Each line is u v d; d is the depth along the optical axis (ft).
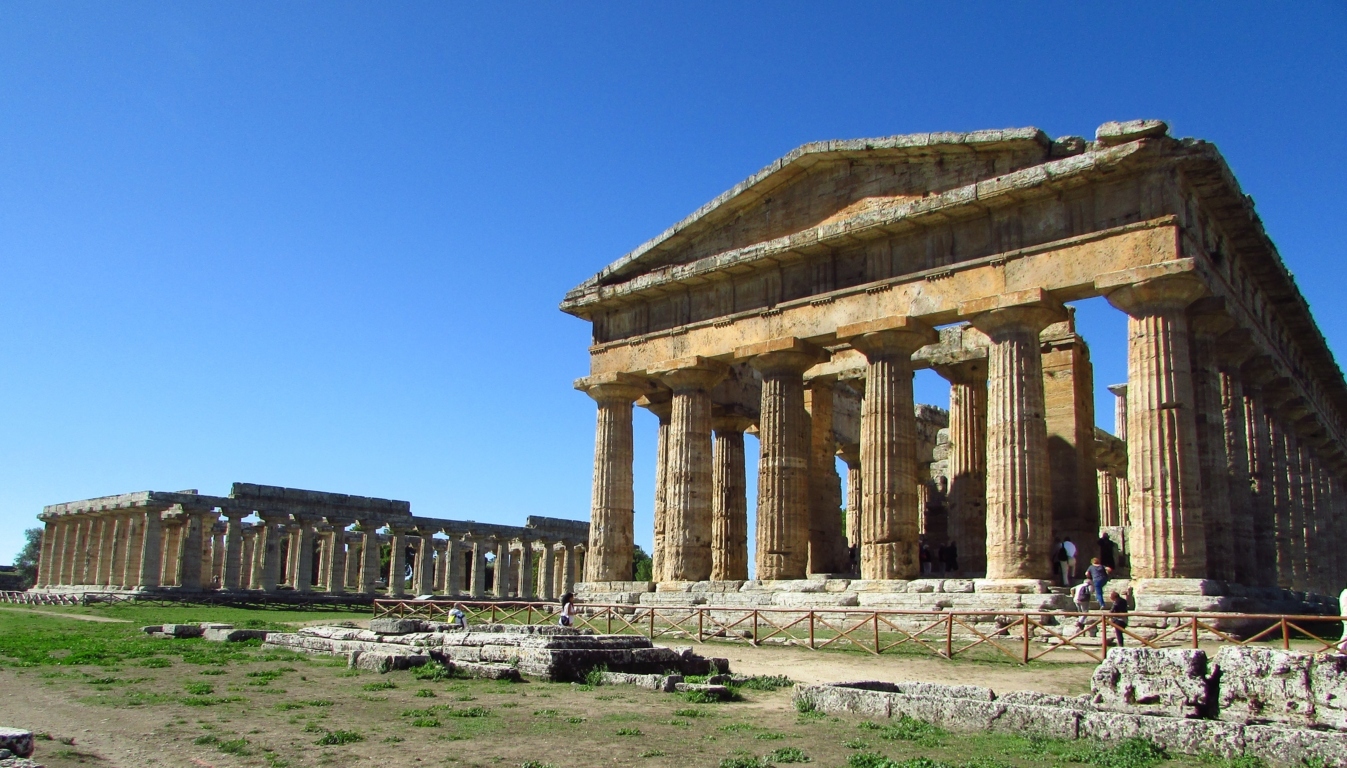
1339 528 189.78
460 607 134.21
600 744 46.42
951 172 116.78
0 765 34.04
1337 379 162.81
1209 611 88.58
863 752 44.37
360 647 89.66
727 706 59.21
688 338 138.82
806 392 164.04
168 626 117.29
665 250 144.15
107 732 49.83
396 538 276.82
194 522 244.63
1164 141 100.37
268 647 100.94
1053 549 114.21
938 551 166.40
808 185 130.52
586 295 150.00
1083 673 72.79
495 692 64.54
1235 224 112.27
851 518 187.32
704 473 138.72
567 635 82.17
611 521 145.48
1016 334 108.37
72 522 293.84
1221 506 105.81
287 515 256.93
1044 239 108.06
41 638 113.50
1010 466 105.50
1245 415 132.87
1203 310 105.91
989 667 77.82
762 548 128.47
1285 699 45.83
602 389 148.25
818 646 93.61
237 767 41.57
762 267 132.77
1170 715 46.19
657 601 131.13
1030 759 42.93
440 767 41.45
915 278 116.57
